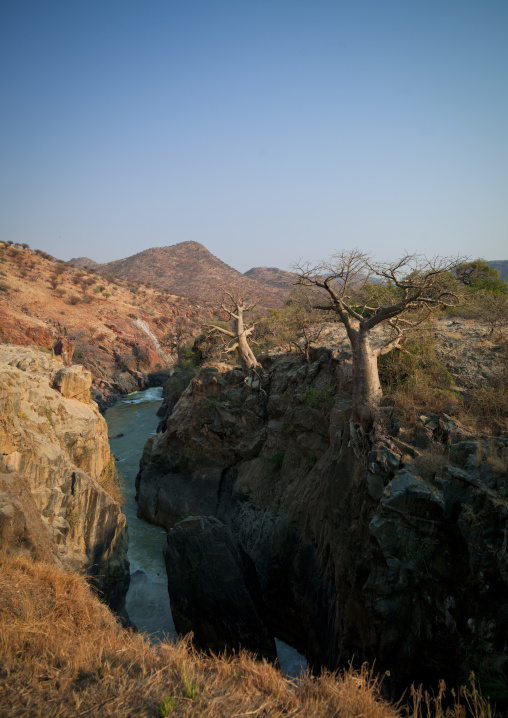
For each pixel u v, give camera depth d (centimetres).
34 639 618
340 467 1563
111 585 1582
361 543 1290
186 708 494
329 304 1658
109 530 1622
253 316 3759
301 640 1655
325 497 1656
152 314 10619
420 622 1095
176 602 1483
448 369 1753
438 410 1455
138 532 2452
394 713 579
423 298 1462
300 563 1709
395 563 1120
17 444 1321
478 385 1617
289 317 3222
